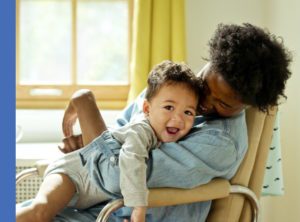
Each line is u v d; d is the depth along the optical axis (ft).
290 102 6.49
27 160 6.19
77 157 3.98
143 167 3.62
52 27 8.13
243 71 3.67
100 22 8.16
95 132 4.22
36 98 8.13
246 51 3.71
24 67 8.17
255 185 4.37
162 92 3.88
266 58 3.75
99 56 8.21
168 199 3.79
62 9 8.11
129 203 3.51
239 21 7.92
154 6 7.39
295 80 6.31
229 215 4.25
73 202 4.04
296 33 6.31
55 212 3.77
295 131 6.34
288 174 6.59
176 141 3.96
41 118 7.81
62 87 8.14
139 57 7.37
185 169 3.82
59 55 8.18
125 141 3.80
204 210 4.21
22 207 3.76
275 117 4.42
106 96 8.16
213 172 3.96
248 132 4.28
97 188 3.88
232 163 4.07
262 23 7.88
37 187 6.55
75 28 8.08
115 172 3.77
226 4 7.91
